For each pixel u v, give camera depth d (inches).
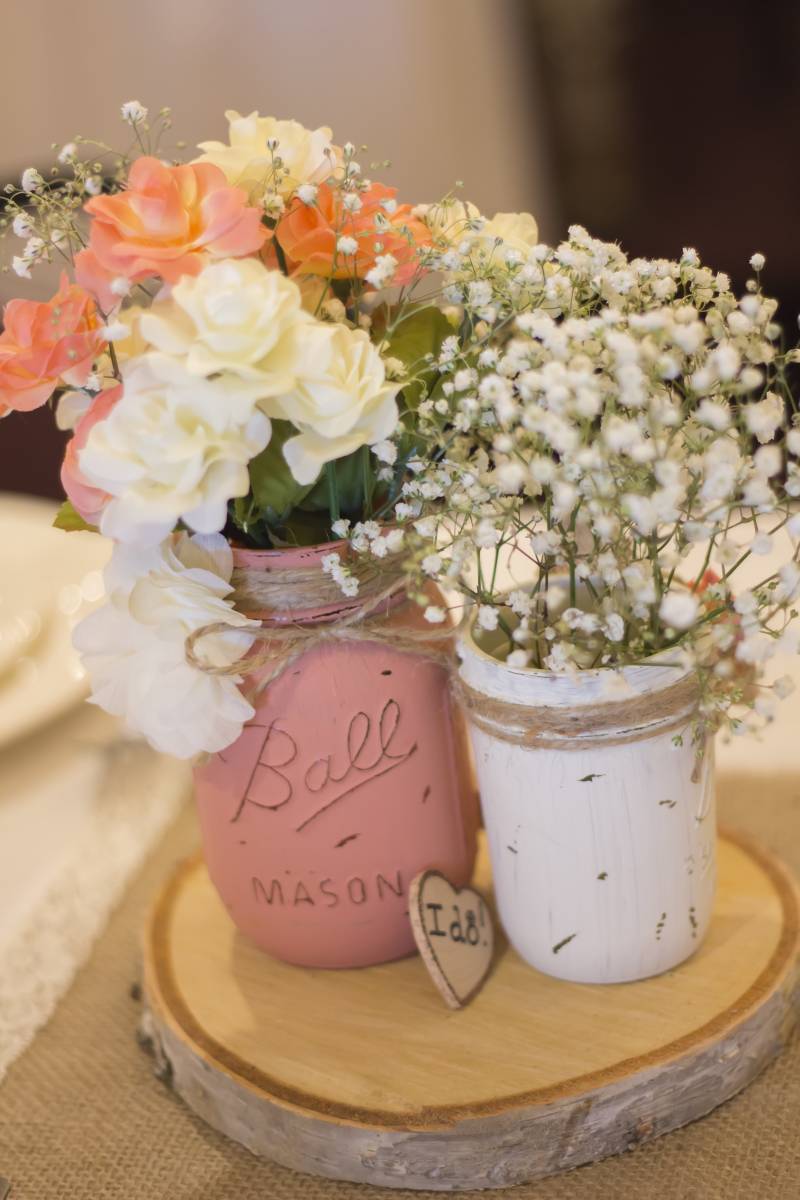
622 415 23.1
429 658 26.8
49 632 38.8
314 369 21.0
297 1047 26.8
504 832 26.7
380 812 27.6
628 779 24.9
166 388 21.4
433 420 23.1
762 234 85.8
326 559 24.2
